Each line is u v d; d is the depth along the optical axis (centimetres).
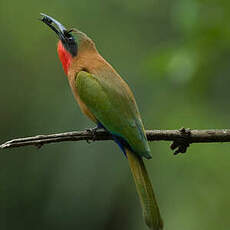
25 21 1656
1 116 1564
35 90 1600
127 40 1650
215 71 1332
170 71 1283
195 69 1288
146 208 832
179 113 1552
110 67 994
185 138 859
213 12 1287
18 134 1552
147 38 1648
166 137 873
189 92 1370
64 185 1446
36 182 1487
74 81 992
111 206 1451
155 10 1658
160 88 1575
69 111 1523
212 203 1489
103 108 937
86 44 1020
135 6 1659
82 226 1456
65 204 1455
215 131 855
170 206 1500
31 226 1498
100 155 1441
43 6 1661
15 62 1627
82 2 1662
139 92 1577
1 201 1497
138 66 1598
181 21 1299
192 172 1515
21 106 1582
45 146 1469
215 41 1291
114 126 921
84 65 995
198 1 1283
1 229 1505
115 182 1441
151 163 1540
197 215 1484
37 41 1648
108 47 1644
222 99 1520
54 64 1633
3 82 1600
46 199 1469
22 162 1505
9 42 1639
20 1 1667
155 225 823
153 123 1559
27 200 1495
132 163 878
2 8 1659
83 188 1438
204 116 1536
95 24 1658
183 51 1291
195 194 1500
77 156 1443
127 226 1462
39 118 1549
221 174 1500
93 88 952
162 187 1518
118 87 950
